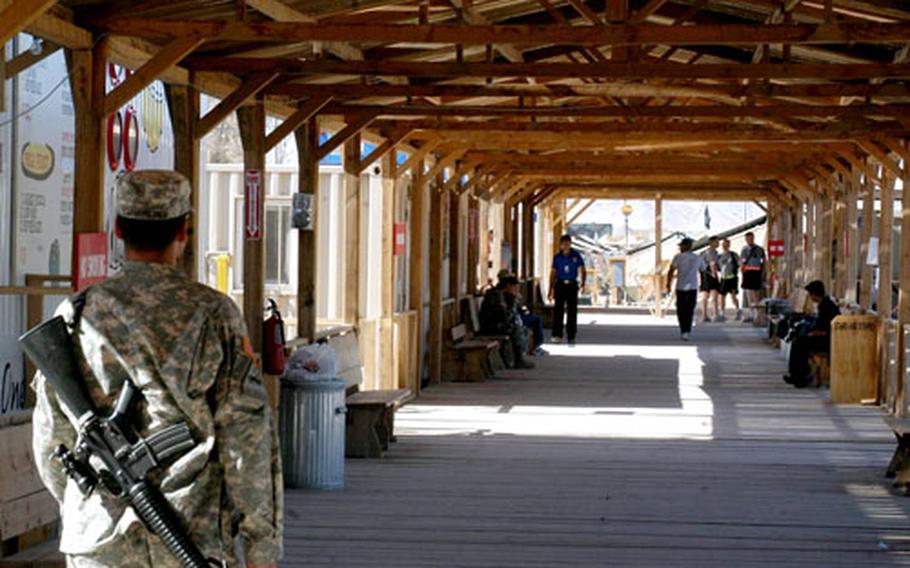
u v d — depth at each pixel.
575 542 8.37
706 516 9.23
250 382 3.53
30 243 9.55
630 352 22.97
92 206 7.84
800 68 9.69
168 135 12.48
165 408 3.46
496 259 25.48
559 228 37.84
